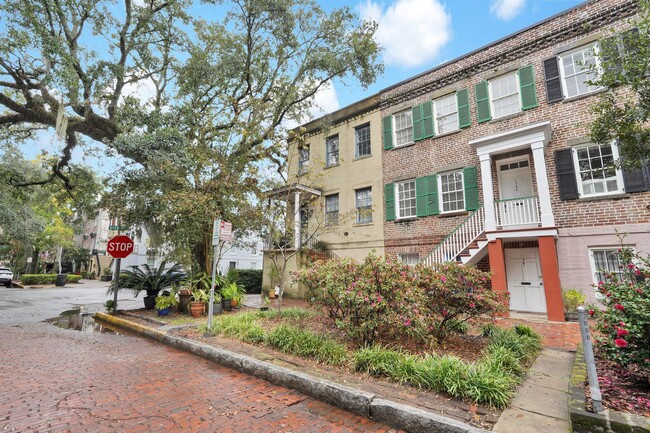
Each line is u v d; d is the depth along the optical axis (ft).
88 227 146.82
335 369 15.47
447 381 12.29
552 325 25.84
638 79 14.84
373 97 49.21
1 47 28.35
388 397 12.16
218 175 32.65
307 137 56.18
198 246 37.45
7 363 17.56
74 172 50.52
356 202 48.67
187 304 32.71
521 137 31.58
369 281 16.81
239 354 17.88
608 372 13.29
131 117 36.24
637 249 27.22
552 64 33.83
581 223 30.14
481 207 35.35
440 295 18.10
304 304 40.65
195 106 38.42
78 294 62.75
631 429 8.82
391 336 18.86
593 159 30.60
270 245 44.50
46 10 29.32
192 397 13.35
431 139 42.19
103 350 20.95
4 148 52.37
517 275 33.96
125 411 11.94
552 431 9.70
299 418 11.60
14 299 51.57
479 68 39.11
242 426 10.93
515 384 13.09
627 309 11.79
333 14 39.96
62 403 12.53
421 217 41.29
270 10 36.55
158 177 31.30
